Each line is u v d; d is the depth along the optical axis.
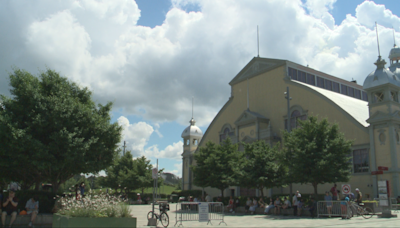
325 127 25.75
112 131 21.70
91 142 20.02
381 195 20.89
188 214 21.55
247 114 43.56
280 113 41.00
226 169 35.47
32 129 19.20
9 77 20.00
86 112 20.61
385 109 30.22
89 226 12.64
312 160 24.31
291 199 26.97
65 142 18.91
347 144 25.02
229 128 48.81
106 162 22.06
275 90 42.28
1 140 18.12
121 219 13.11
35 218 16.34
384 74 30.55
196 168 37.25
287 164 26.06
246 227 16.59
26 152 18.69
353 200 23.59
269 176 29.23
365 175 31.19
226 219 22.42
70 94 21.78
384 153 29.86
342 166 24.83
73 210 13.66
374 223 16.81
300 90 38.91
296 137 25.92
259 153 30.16
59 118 19.50
